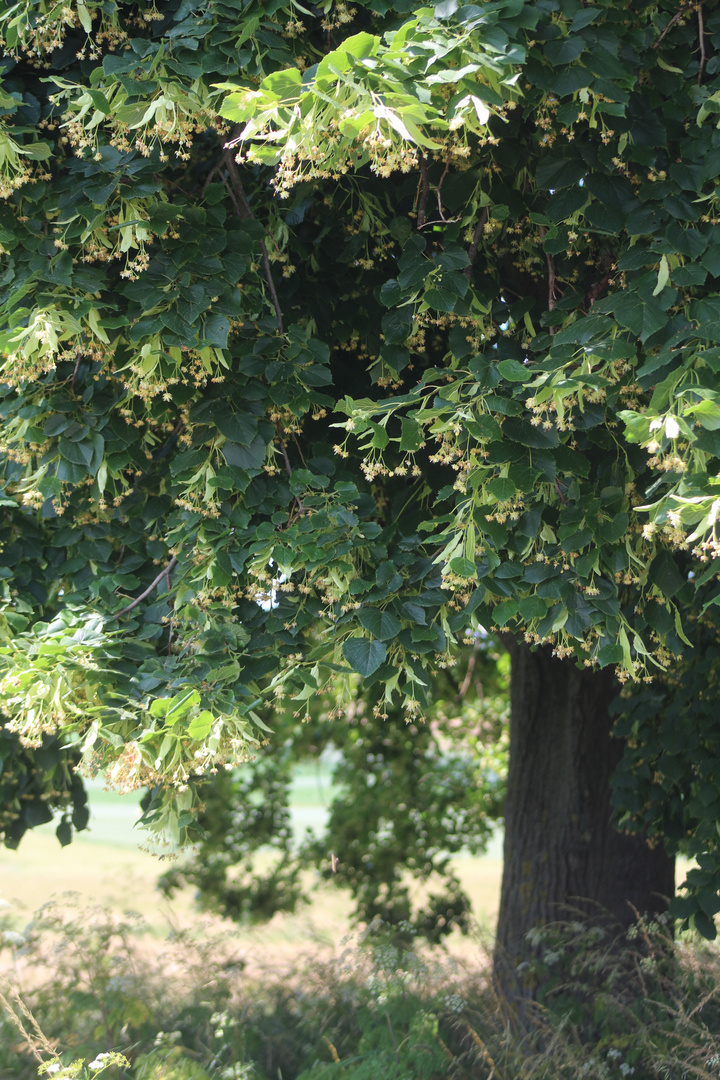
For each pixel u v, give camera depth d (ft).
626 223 9.23
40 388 10.64
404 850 26.61
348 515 9.50
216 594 10.64
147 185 9.39
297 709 10.42
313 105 7.39
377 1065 12.98
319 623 10.35
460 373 10.21
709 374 8.09
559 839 17.56
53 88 10.66
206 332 9.45
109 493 11.73
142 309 10.18
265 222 11.64
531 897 17.53
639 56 9.55
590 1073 12.89
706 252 9.01
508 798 18.70
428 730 26.73
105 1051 13.98
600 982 16.19
